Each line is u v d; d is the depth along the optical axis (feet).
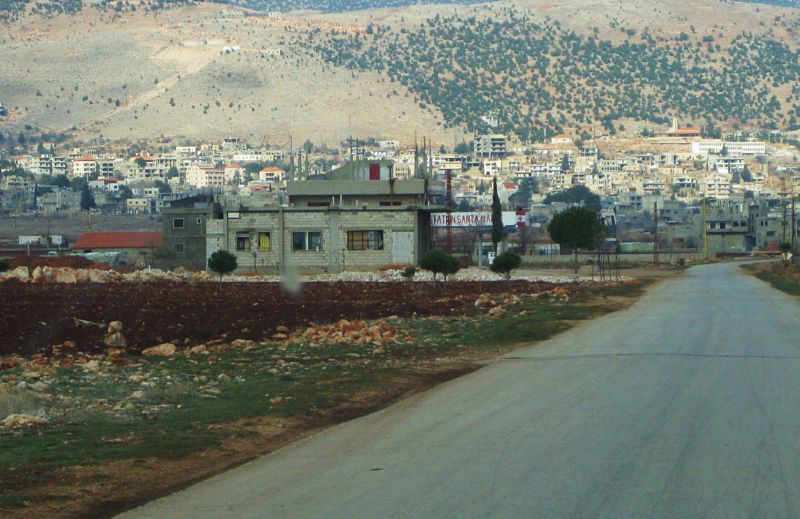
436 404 96.68
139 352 148.25
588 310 225.56
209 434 82.28
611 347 143.43
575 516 55.47
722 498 58.59
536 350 145.07
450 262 380.78
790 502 57.62
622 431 79.00
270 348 150.82
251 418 89.61
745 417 84.33
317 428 87.40
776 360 125.49
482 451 73.00
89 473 69.05
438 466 68.74
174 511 60.18
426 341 160.56
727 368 117.80
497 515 56.08
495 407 92.99
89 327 179.11
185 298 263.90
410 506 58.59
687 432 78.02
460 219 590.96
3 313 200.64
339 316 214.07
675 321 187.52
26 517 59.52
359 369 124.67
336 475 67.62
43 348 149.69
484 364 131.23
